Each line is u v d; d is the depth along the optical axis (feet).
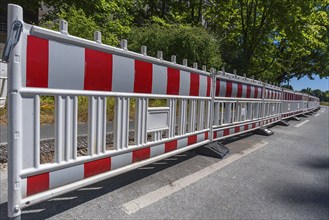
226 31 60.39
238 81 19.52
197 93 14.29
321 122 42.93
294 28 52.44
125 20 46.26
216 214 8.59
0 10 46.09
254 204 9.58
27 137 6.40
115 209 8.41
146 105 10.50
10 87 5.95
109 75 8.56
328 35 82.17
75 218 7.68
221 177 12.14
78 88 7.57
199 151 15.88
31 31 6.28
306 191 11.21
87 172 8.09
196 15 63.98
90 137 8.18
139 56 9.79
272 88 28.84
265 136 24.43
